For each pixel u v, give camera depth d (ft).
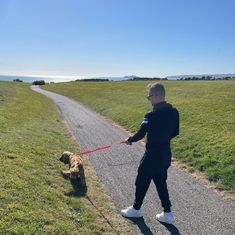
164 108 20.81
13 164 29.81
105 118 86.33
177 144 45.98
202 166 35.78
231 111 72.02
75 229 20.20
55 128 61.82
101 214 23.43
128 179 32.35
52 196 24.17
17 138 42.57
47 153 37.55
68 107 116.67
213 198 27.48
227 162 35.42
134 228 21.89
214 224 22.85
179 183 31.27
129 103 107.55
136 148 46.96
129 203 26.05
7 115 64.59
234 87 132.36
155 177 21.93
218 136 47.80
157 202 26.37
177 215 24.13
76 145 49.08
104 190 28.78
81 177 28.58
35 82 365.20
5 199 22.02
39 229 19.17
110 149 46.03
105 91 178.19
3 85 171.01
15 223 19.31
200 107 81.56
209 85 151.84
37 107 98.89
